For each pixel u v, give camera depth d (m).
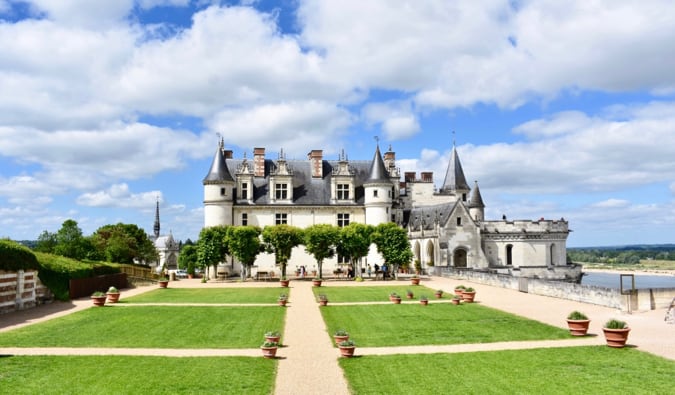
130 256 82.62
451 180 85.38
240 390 15.62
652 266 165.75
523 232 73.62
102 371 17.64
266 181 74.00
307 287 50.59
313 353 20.70
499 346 21.62
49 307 36.09
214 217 69.25
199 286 53.84
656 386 15.85
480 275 52.97
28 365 18.41
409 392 15.54
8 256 33.59
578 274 70.56
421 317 29.67
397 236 61.19
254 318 29.67
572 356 19.62
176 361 19.20
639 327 25.59
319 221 72.75
